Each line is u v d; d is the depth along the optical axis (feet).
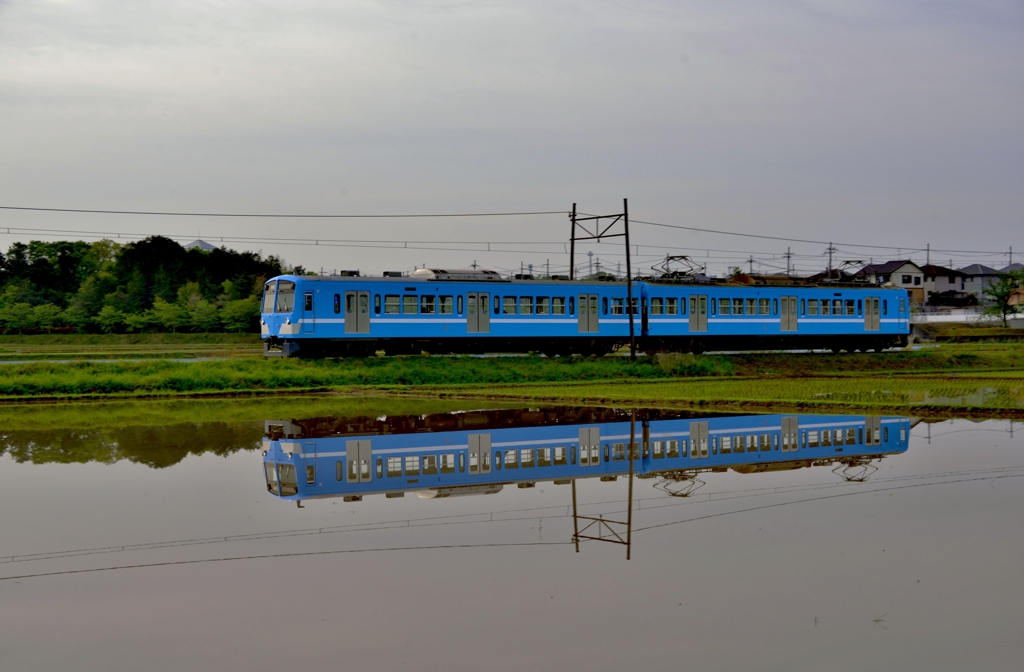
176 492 57.62
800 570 42.45
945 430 86.58
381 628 35.55
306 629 35.45
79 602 38.45
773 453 74.38
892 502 56.44
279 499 56.59
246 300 244.42
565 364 138.31
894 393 115.03
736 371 151.23
